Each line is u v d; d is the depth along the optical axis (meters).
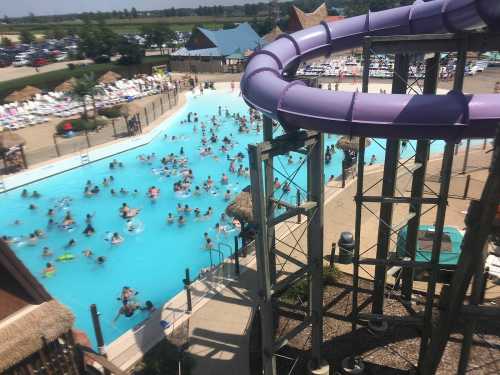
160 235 24.31
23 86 57.91
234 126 42.84
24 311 10.18
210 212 26.17
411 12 12.93
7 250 9.82
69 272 21.34
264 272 10.23
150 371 12.78
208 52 74.62
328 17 84.25
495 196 7.62
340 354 13.25
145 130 40.03
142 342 14.16
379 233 13.64
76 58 93.44
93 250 23.09
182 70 76.38
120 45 73.25
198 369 12.95
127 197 28.86
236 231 24.28
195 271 21.14
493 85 47.69
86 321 17.98
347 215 22.11
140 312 18.30
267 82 10.50
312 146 10.52
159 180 31.39
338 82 55.91
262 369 12.74
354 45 14.04
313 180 10.84
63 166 32.53
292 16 79.19
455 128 8.49
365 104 8.80
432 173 25.97
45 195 29.23
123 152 36.47
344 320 13.26
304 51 13.36
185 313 15.52
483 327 13.86
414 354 13.12
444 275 15.66
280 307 13.91
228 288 16.88
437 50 10.57
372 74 58.25
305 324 11.72
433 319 14.24
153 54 99.31
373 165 29.58
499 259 16.44
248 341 14.02
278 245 19.52
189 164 34.06
